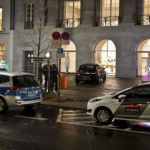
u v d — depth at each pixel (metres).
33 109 14.21
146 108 10.18
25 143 7.97
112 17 32.34
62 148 7.55
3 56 36.44
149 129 10.06
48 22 34.22
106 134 9.25
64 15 34.22
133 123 11.08
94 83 25.22
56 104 15.31
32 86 13.39
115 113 10.73
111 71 33.03
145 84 10.48
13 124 10.57
